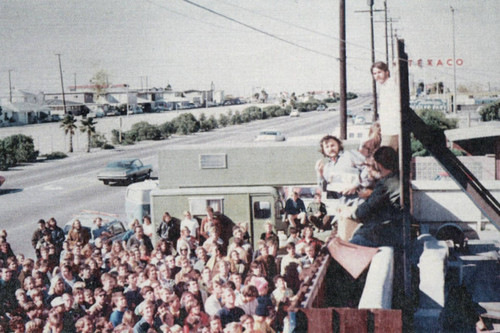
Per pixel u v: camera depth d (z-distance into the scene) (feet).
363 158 37.11
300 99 336.90
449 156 33.71
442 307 32.09
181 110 283.18
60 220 67.56
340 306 28.53
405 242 32.48
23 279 33.40
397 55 33.09
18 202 79.87
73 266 33.71
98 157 128.26
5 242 38.52
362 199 36.76
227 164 48.78
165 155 49.21
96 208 73.31
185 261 31.53
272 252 34.42
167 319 27.27
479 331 30.91
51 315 28.02
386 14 96.22
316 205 45.39
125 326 26.66
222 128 187.42
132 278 30.17
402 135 33.14
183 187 49.42
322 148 39.11
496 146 65.51
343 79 62.75
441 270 32.37
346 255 29.32
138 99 267.39
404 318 30.35
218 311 27.63
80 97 250.98
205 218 45.93
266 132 118.73
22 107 225.35
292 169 48.14
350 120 157.48
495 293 35.40
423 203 49.47
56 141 167.84
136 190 58.90
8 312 31.91
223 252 42.63
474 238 48.78
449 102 138.00
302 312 21.18
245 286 27.14
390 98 36.01
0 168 117.70
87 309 30.37
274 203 46.39
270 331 27.07
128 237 45.14
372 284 25.44
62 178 101.24
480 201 33.83
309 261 32.96
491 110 116.88
